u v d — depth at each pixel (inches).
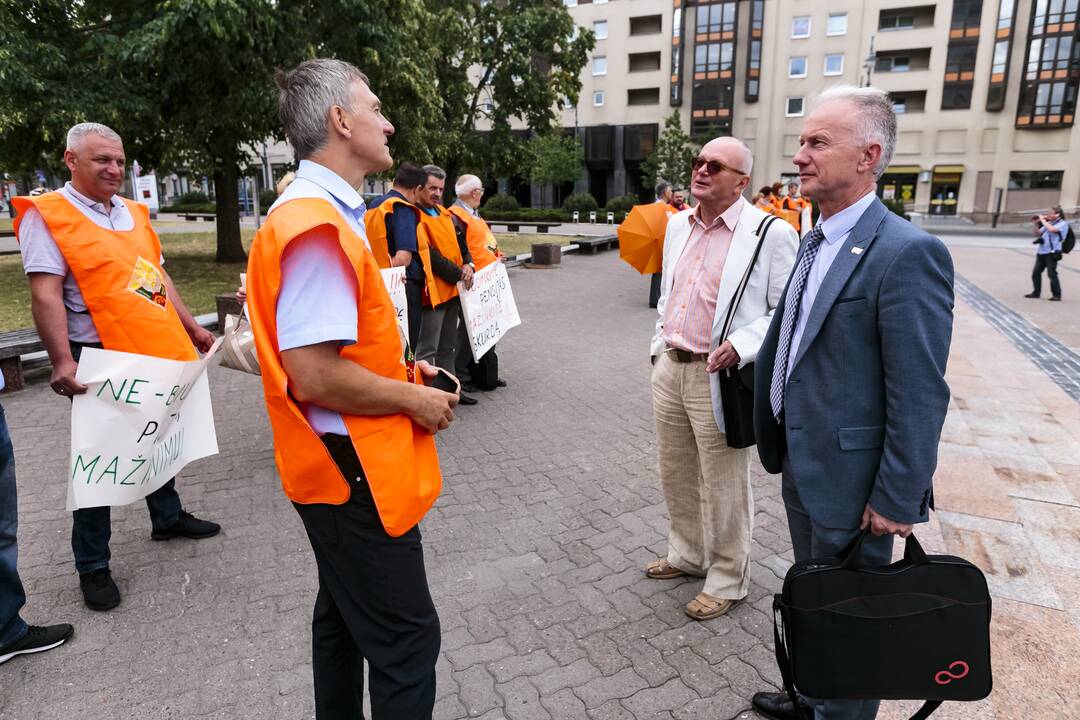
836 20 1726.1
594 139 1988.2
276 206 60.6
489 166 1013.2
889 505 67.4
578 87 994.7
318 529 66.6
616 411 225.5
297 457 63.7
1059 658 100.0
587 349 317.1
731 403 100.4
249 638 107.1
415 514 66.8
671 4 1839.3
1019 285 533.3
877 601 66.3
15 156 472.7
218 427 201.6
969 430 199.8
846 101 69.6
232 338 122.4
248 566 127.9
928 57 1721.2
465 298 214.2
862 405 70.4
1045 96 1630.2
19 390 236.2
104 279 108.7
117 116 419.2
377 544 65.8
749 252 101.0
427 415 66.1
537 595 119.8
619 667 101.0
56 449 183.5
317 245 57.2
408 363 71.3
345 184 63.9
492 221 1425.9
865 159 69.6
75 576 123.6
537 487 165.5
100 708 91.8
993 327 361.1
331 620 75.0
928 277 65.4
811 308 72.8
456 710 92.0
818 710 79.0
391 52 496.4
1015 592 117.0
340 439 63.4
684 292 109.9
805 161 71.7
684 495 119.6
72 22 480.1
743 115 1838.1
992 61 1658.5
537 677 98.7
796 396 74.5
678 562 123.8
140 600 116.7
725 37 1776.6
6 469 96.9
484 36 978.7
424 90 556.7
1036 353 302.8
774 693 92.8
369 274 61.0
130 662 101.3
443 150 807.1
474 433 203.2
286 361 58.8
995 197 1723.7
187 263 587.5
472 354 239.3
